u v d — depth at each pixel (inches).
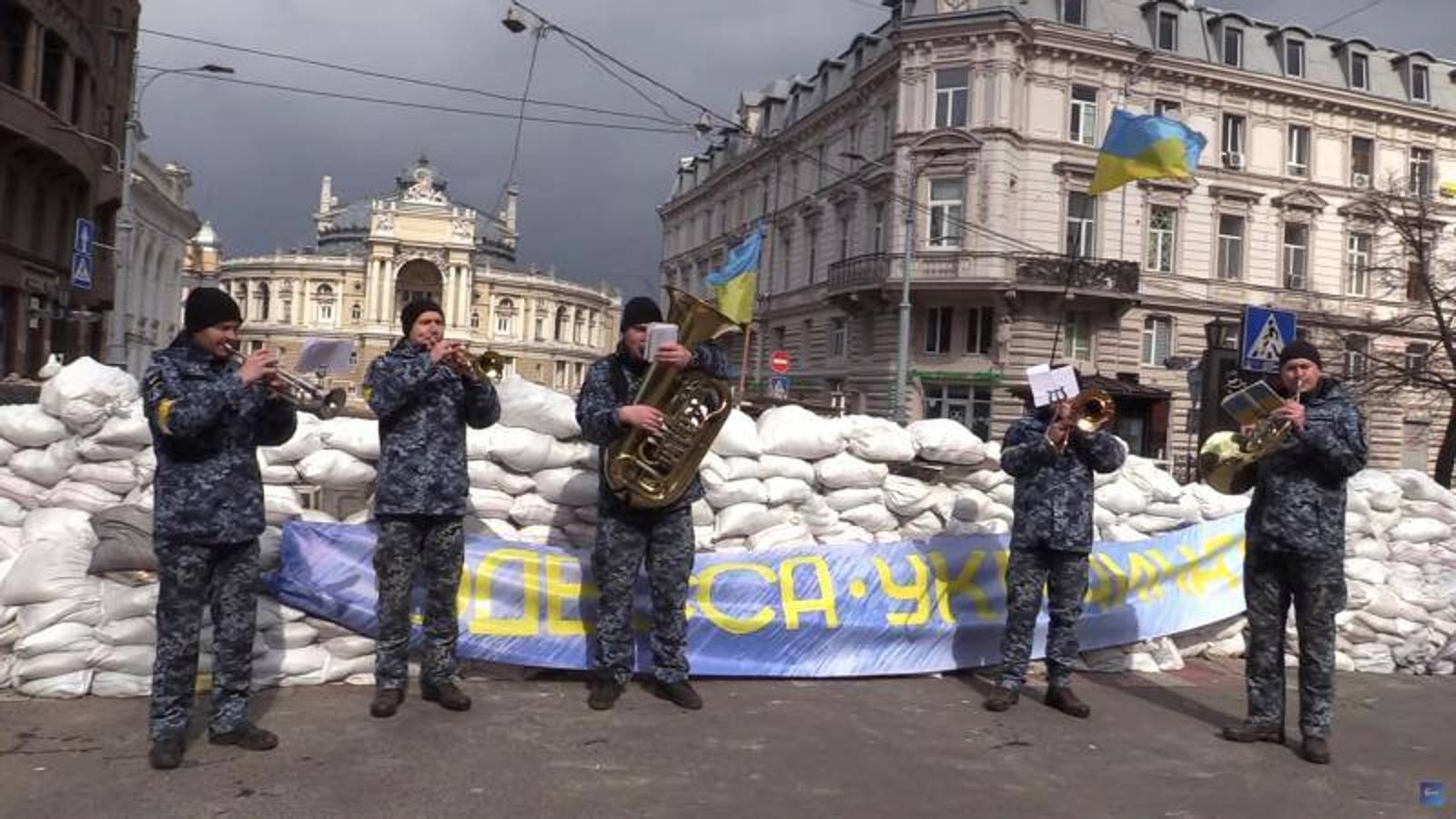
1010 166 1234.0
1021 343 1237.1
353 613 193.9
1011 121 1230.3
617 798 149.6
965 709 205.8
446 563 182.9
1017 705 211.5
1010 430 213.9
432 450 178.4
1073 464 208.2
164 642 152.8
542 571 206.7
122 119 1422.2
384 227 4143.7
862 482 238.4
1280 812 160.6
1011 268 1222.9
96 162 1269.7
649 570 195.9
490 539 208.4
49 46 1136.2
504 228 4778.5
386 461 178.2
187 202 2111.2
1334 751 192.7
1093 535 213.0
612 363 194.5
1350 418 184.7
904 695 212.5
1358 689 243.9
